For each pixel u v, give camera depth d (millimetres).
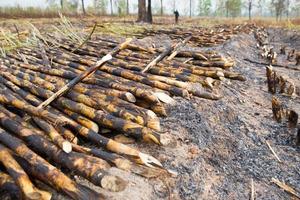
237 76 5375
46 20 21859
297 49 14562
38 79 4543
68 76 4691
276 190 3357
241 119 4688
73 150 2961
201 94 4590
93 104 3828
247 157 3863
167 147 3477
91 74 4828
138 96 4121
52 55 6375
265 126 4707
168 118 4023
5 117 3287
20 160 2725
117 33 11281
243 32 16859
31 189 2420
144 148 3438
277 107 4793
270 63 9586
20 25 14539
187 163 3352
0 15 26703
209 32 13281
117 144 3107
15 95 3965
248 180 3461
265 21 35531
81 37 8367
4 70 5117
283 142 4281
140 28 13609
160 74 5277
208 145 3770
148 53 6758
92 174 2566
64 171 2895
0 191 2676
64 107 3809
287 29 22656
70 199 2617
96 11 38688
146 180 2990
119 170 3006
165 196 2920
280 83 6500
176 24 21516
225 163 3641
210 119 4277
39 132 3162
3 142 2900
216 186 3234
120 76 4996
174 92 4547
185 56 6434
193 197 3014
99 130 3645
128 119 3586
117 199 2719
